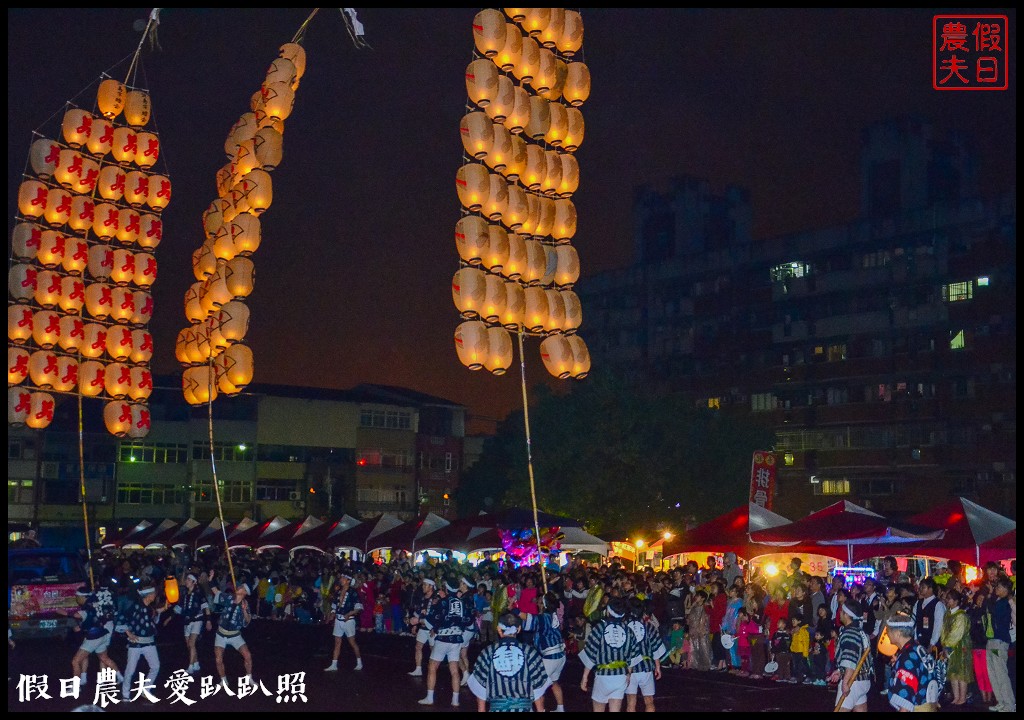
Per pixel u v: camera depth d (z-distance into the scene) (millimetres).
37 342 23547
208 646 24344
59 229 23641
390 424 80000
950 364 54438
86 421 69500
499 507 67562
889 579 21188
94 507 68625
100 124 23703
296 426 76062
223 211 22531
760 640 19078
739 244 66188
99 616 14969
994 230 53969
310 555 41812
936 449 55125
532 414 48125
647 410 47375
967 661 15109
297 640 26594
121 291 24328
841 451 58938
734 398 64125
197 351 23766
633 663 12398
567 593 22875
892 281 57406
